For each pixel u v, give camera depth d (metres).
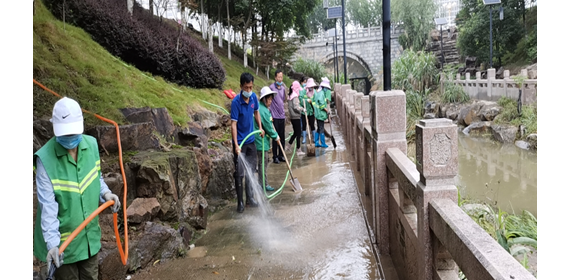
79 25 8.81
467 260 1.81
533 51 22.09
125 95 6.57
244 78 5.36
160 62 9.91
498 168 10.61
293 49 27.33
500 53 25.81
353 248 4.23
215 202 5.96
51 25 7.20
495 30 25.14
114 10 9.34
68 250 2.61
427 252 2.47
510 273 1.51
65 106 2.48
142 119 5.96
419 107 21.08
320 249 4.24
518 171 10.16
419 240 2.59
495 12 25.03
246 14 24.83
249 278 3.68
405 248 3.25
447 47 33.16
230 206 5.91
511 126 14.16
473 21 26.28
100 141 4.92
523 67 23.12
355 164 7.74
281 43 25.02
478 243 1.78
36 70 5.84
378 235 4.11
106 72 7.24
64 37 7.33
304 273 3.73
